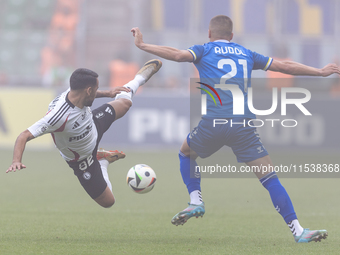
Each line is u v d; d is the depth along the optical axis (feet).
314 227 61.62
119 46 194.29
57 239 51.83
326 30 197.57
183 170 56.13
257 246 49.16
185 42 193.88
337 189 100.42
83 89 47.88
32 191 92.17
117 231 57.62
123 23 202.18
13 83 186.80
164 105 168.76
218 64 53.21
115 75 183.32
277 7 195.93
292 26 197.98
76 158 52.65
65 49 193.36
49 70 188.75
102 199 55.62
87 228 59.21
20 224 60.95
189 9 196.44
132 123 169.37
